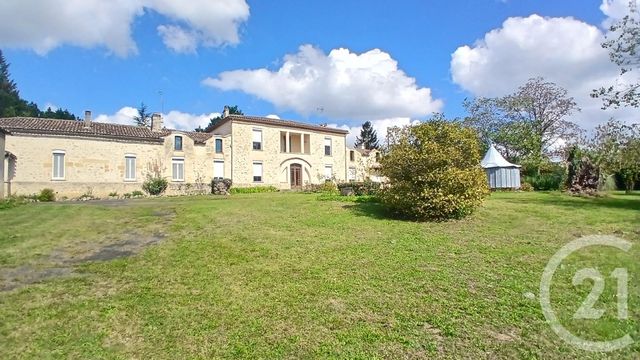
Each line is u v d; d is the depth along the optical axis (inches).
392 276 261.7
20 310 220.4
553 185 1139.3
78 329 199.5
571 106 1475.1
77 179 1126.4
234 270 282.4
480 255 306.5
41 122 1144.2
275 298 231.3
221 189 1242.6
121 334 195.0
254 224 448.1
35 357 175.3
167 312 216.5
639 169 904.9
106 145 1176.8
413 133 498.3
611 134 893.2
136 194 1176.2
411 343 178.7
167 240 378.0
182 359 173.2
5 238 390.3
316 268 282.2
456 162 480.4
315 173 1625.2
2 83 2706.7
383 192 508.1
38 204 738.2
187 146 1320.1
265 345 181.8
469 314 204.5
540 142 1444.4
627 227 400.8
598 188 892.6
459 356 168.7
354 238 374.3
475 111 1599.4
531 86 1501.0
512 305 213.2
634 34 677.9
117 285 258.4
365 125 3479.3
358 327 194.5
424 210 458.6
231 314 212.5
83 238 392.5
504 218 465.4
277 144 1526.8
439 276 258.7
